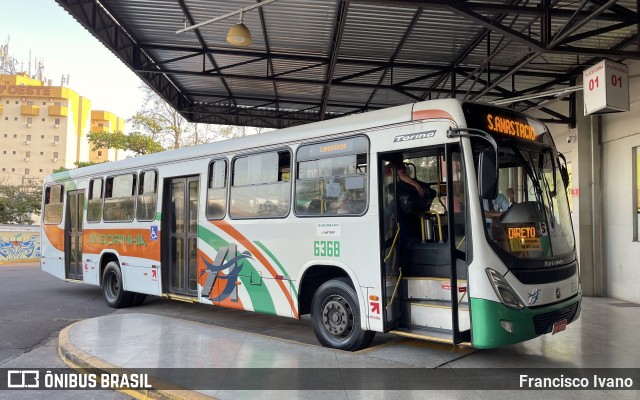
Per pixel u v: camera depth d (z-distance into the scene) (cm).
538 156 632
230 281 793
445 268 596
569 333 763
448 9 774
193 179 897
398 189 646
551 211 616
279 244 724
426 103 595
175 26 1123
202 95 1694
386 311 602
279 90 1595
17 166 9206
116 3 1015
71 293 1313
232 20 1071
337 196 661
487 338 522
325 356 620
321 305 681
